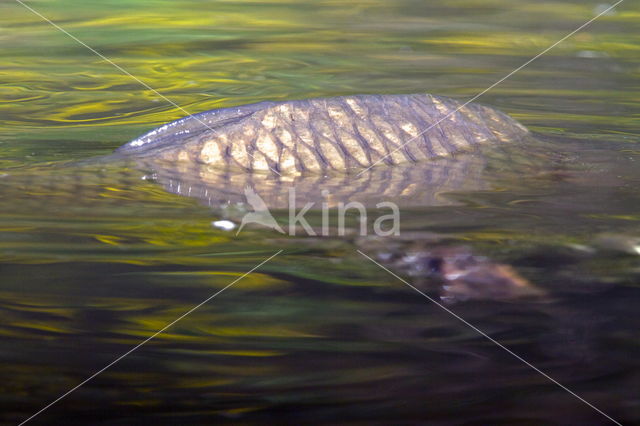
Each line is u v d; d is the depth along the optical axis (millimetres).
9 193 2238
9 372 1327
